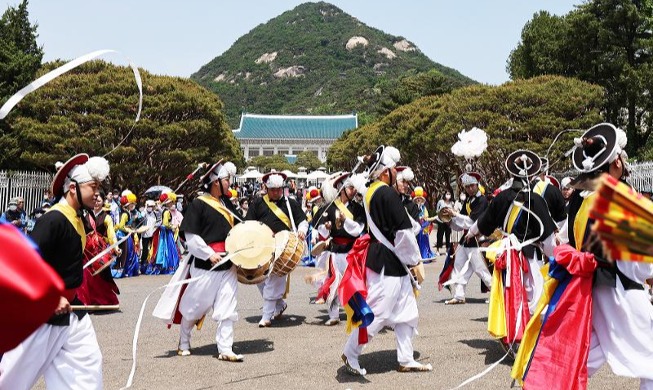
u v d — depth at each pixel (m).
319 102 161.12
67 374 3.93
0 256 1.29
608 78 33.56
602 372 6.07
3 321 1.32
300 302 11.03
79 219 4.16
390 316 5.92
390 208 5.78
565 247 4.36
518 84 30.98
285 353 6.98
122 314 9.62
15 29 28.22
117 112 26.81
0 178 20.66
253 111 170.38
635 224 1.81
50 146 26.09
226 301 6.59
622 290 4.14
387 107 67.50
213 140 31.50
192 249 6.46
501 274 6.50
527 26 41.94
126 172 27.28
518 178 6.50
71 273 4.04
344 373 6.07
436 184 42.09
